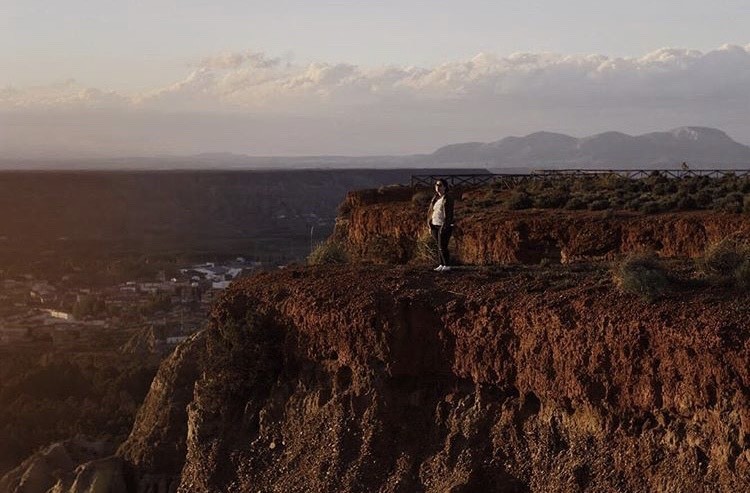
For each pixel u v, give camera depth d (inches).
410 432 739.4
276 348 849.5
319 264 1005.2
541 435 669.9
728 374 571.5
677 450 594.2
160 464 1181.1
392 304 769.6
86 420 2112.5
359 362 775.1
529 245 1246.9
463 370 729.6
